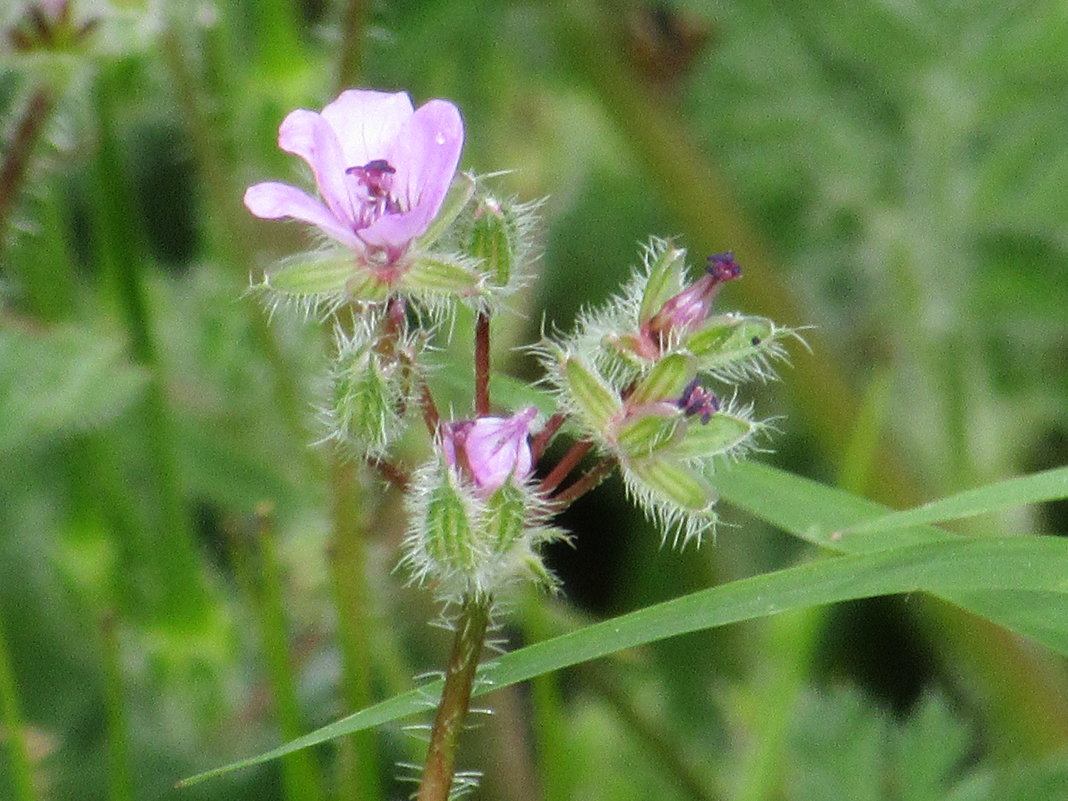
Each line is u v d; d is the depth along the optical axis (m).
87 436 0.19
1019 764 0.18
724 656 0.21
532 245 0.14
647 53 0.22
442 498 0.12
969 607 0.13
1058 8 0.22
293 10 0.19
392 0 0.22
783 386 0.22
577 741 0.20
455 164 0.12
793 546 0.22
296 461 0.21
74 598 0.20
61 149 0.18
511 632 0.19
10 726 0.15
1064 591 0.12
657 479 0.12
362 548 0.16
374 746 0.16
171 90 0.19
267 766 0.19
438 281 0.12
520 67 0.22
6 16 0.17
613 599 0.22
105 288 0.19
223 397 0.21
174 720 0.19
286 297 0.13
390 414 0.12
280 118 0.19
